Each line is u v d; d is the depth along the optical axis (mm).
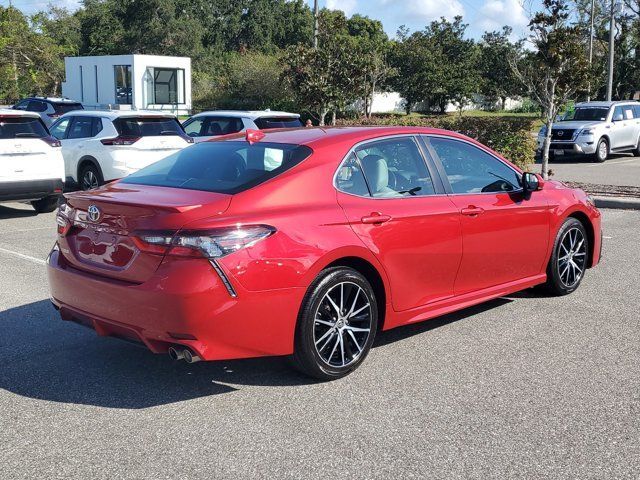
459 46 65688
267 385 4465
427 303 5102
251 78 48438
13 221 10844
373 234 4617
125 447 3639
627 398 4254
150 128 12602
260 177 4426
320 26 26250
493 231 5484
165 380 4555
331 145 4730
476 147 5691
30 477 3340
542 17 14742
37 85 51406
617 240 9305
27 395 4305
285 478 3328
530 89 15445
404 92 61969
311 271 4238
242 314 4016
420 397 4262
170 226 3973
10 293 6566
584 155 21891
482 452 3576
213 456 3539
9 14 50031
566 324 5715
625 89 46000
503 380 4535
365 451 3588
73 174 12875
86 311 4406
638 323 5746
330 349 4516
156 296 3943
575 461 3486
